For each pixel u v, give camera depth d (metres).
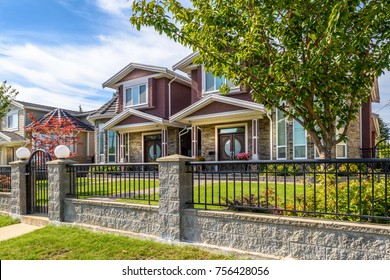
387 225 3.21
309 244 3.54
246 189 7.73
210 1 5.02
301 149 11.70
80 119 24.25
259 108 11.89
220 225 4.23
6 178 7.88
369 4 4.10
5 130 24.95
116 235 5.15
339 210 4.01
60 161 6.14
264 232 3.86
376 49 4.39
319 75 4.48
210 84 14.35
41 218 6.43
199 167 4.66
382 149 15.51
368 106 13.65
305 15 4.33
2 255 4.43
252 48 4.68
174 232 4.59
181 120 14.34
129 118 16.45
